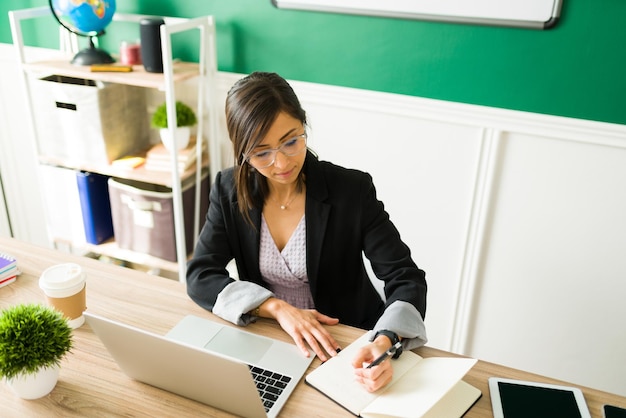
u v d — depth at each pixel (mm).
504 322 2281
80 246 2518
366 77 2125
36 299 1345
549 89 1898
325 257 1464
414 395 1049
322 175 1440
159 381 1083
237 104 1236
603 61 1800
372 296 1531
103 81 2283
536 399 1080
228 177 1479
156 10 2316
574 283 2111
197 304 1354
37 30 2527
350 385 1094
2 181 2926
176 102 2279
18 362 991
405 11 1962
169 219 2305
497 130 1990
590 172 1943
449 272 2297
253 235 1455
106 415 1035
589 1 1749
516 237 2131
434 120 2070
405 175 2211
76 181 2369
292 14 2131
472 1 1867
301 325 1242
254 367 1147
